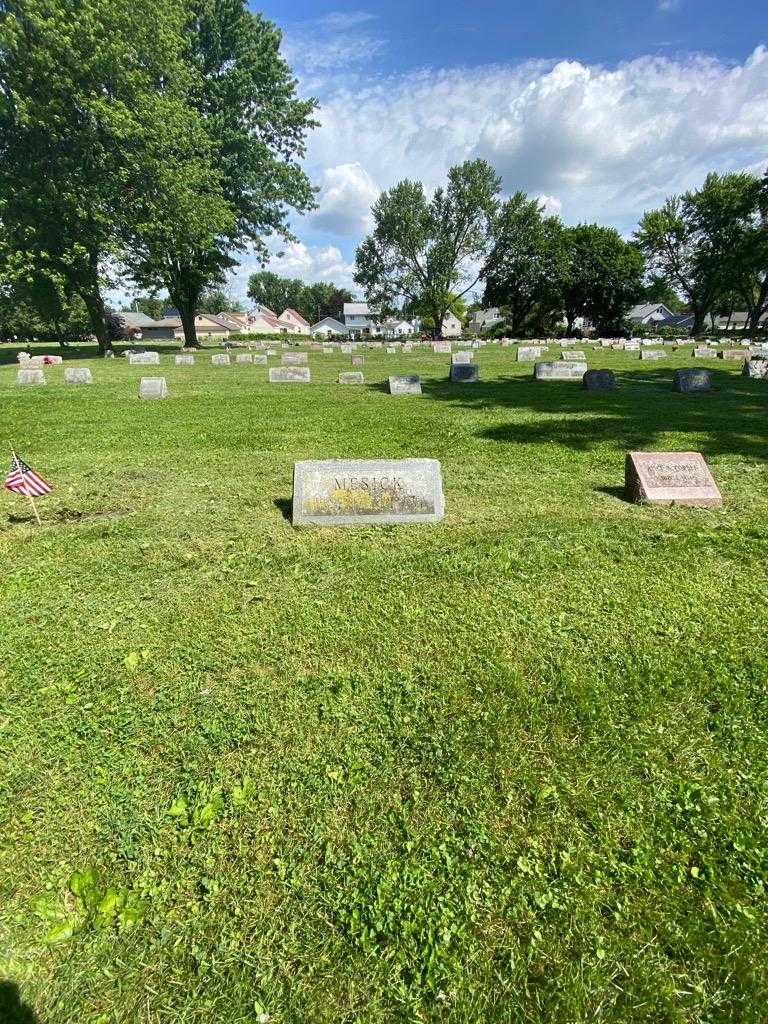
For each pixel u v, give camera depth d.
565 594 4.00
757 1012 1.68
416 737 2.70
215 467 7.31
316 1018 1.67
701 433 9.10
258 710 2.88
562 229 58.69
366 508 5.34
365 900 1.99
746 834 2.22
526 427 9.62
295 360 25.14
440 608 3.83
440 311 54.97
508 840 2.21
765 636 3.46
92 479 6.79
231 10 29.58
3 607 3.88
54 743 2.67
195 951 1.84
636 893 2.01
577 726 2.76
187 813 2.32
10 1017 1.68
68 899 2.01
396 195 47.91
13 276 24.92
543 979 1.76
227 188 32.41
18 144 25.20
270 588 4.14
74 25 23.16
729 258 49.59
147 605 3.91
